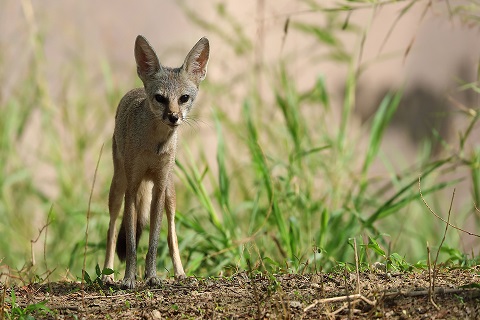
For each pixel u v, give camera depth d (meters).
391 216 12.38
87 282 8.50
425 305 6.79
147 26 17.48
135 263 8.50
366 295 7.07
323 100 12.24
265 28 13.48
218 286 7.89
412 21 18.91
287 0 15.65
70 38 15.98
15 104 14.20
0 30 15.63
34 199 14.09
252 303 7.19
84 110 14.30
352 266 8.64
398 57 18.83
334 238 10.23
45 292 8.11
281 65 12.16
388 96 11.96
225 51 14.60
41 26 15.59
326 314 6.66
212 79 13.95
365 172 11.47
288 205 10.83
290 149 12.35
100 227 11.95
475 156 11.20
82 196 13.30
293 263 9.16
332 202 11.30
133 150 8.57
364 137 17.17
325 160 11.99
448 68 18.97
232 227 10.56
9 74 15.20
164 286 8.17
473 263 8.71
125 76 15.55
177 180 12.66
